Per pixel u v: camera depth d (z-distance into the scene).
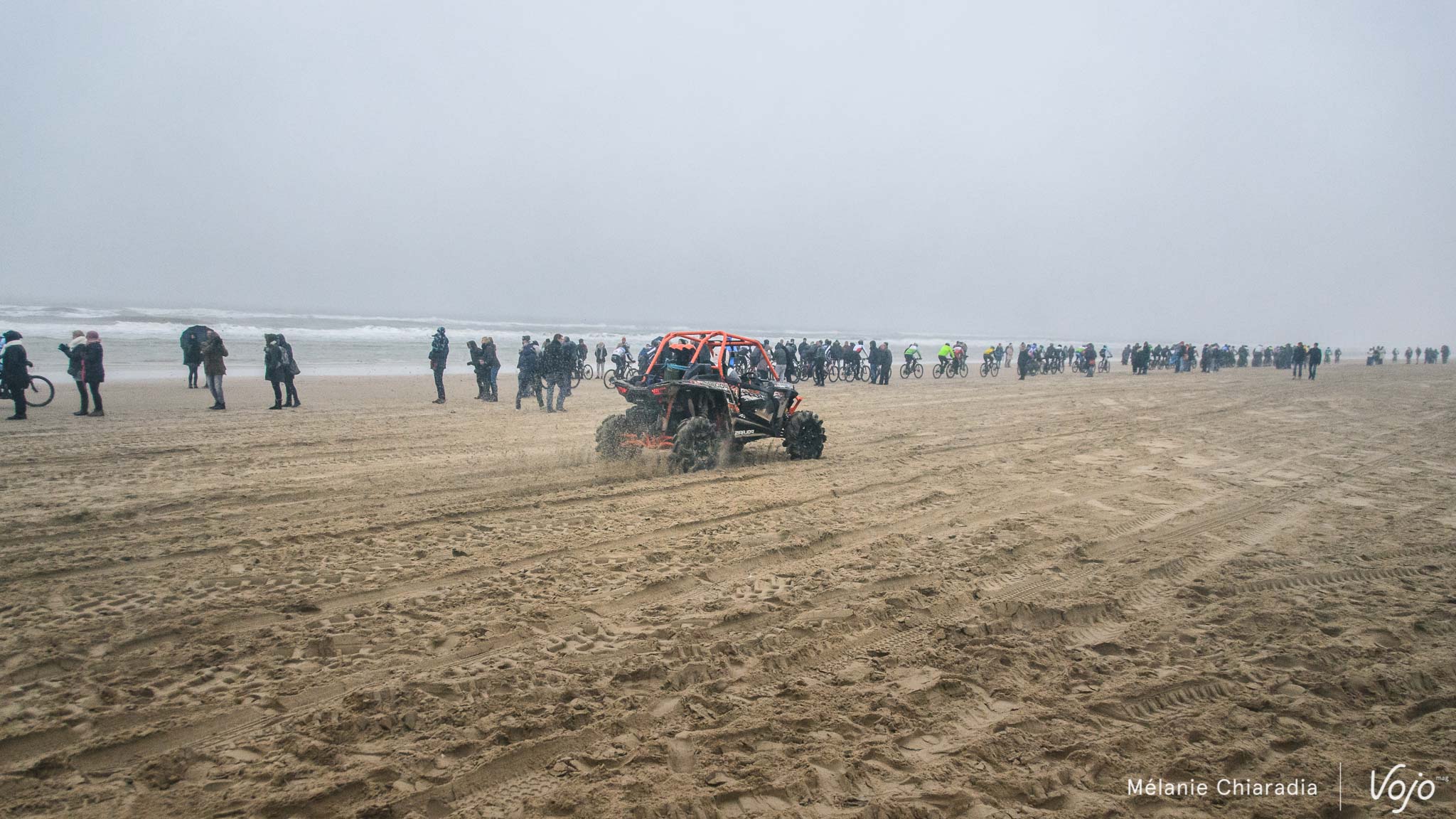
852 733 3.78
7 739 3.38
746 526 7.48
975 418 18.45
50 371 22.50
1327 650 4.87
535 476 9.70
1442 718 4.09
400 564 6.03
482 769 3.36
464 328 69.81
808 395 24.62
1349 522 8.45
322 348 37.84
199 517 7.39
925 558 6.64
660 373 11.01
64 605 5.00
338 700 3.88
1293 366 56.25
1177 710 4.14
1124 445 14.20
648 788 3.27
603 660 4.45
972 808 3.23
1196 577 6.38
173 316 60.00
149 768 3.24
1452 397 27.88
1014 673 4.50
